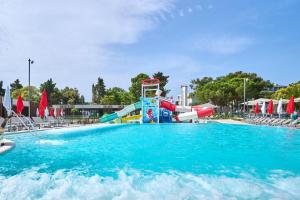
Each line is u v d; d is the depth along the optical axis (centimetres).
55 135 1576
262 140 1332
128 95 5759
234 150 1052
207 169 746
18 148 1072
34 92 6303
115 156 939
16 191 582
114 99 5919
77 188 600
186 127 2109
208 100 5241
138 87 5412
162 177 674
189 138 1434
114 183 636
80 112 5538
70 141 1328
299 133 1612
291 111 2077
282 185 611
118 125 2483
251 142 1263
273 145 1180
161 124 2528
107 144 1225
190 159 881
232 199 534
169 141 1324
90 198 545
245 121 2842
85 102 7481
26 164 811
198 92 5897
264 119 2439
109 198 549
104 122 3114
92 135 1600
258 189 585
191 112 2830
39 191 586
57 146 1165
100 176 687
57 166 795
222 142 1283
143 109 2898
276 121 2211
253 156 920
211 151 1026
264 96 5184
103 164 817
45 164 817
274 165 793
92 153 995
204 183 625
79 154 977
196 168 760
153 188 598
